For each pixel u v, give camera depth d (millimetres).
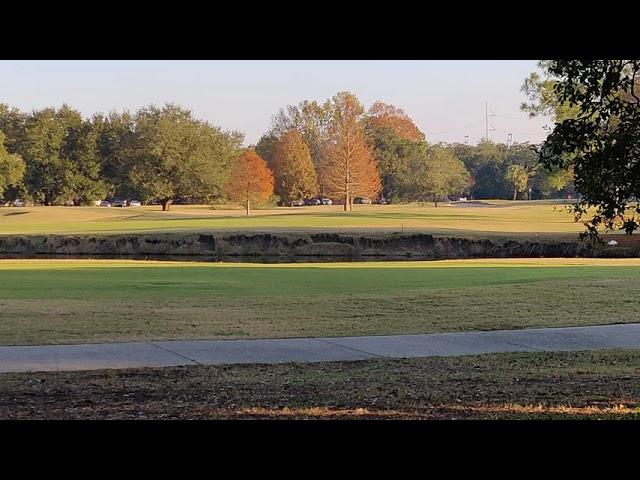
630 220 7262
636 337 12141
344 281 22000
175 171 88312
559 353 10797
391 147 104250
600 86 7047
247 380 8875
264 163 80438
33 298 17234
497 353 10789
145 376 9086
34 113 97812
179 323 13320
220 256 44062
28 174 96000
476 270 26125
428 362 10094
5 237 47688
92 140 97812
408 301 16266
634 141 6895
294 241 46312
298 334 12328
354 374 9273
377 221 58875
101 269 26891
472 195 127188
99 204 107750
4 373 9211
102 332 12312
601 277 21438
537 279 21297
